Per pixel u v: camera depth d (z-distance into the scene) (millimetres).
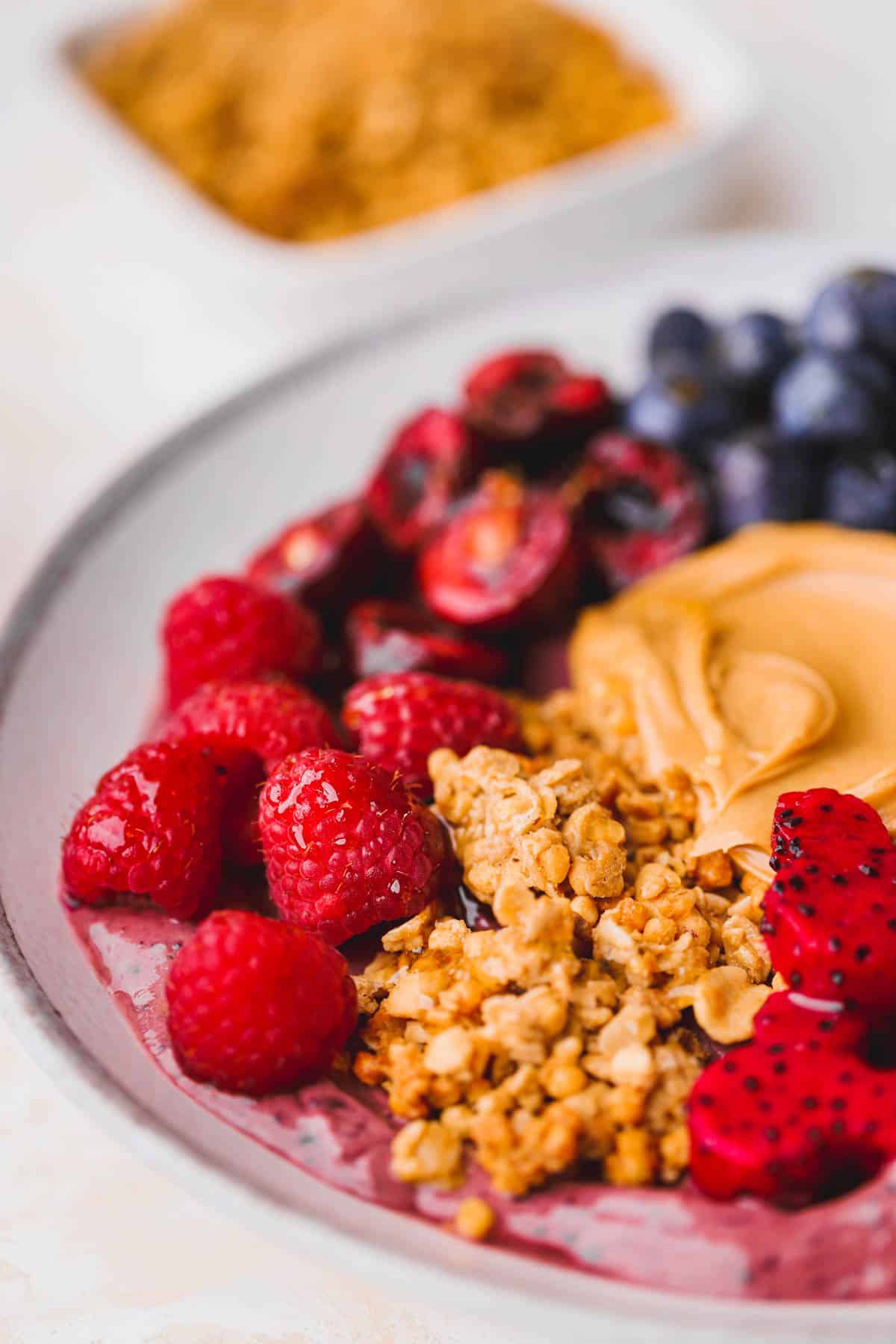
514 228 412
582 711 324
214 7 479
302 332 419
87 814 301
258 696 310
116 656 346
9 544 390
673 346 374
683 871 298
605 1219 266
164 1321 281
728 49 455
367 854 288
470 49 456
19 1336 280
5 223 463
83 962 297
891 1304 257
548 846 291
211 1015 276
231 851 305
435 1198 270
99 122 439
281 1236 262
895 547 334
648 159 423
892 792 297
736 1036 280
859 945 276
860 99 475
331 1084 281
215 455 374
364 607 345
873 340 357
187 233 411
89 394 422
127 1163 295
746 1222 264
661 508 358
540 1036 277
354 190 439
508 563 345
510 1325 256
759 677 315
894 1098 268
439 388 391
